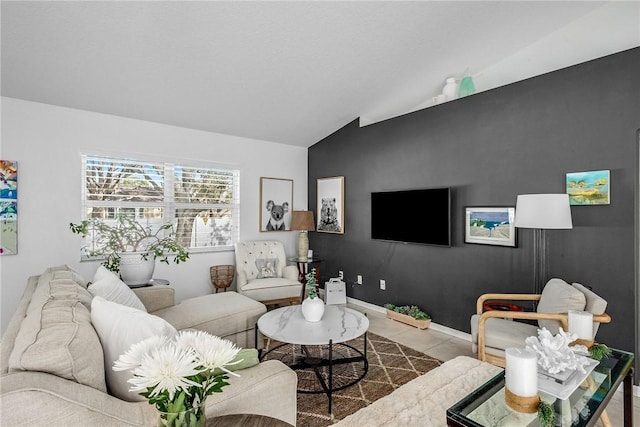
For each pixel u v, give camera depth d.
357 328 2.36
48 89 2.93
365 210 4.31
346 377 2.47
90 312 1.50
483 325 2.34
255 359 1.41
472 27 2.80
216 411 1.17
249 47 2.68
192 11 2.24
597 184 2.46
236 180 4.52
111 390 1.23
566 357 1.42
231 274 4.29
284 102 3.71
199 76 3.01
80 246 3.32
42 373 0.93
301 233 4.72
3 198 2.93
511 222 2.93
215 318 2.62
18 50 2.42
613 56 2.41
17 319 1.43
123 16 2.21
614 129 2.39
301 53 2.84
